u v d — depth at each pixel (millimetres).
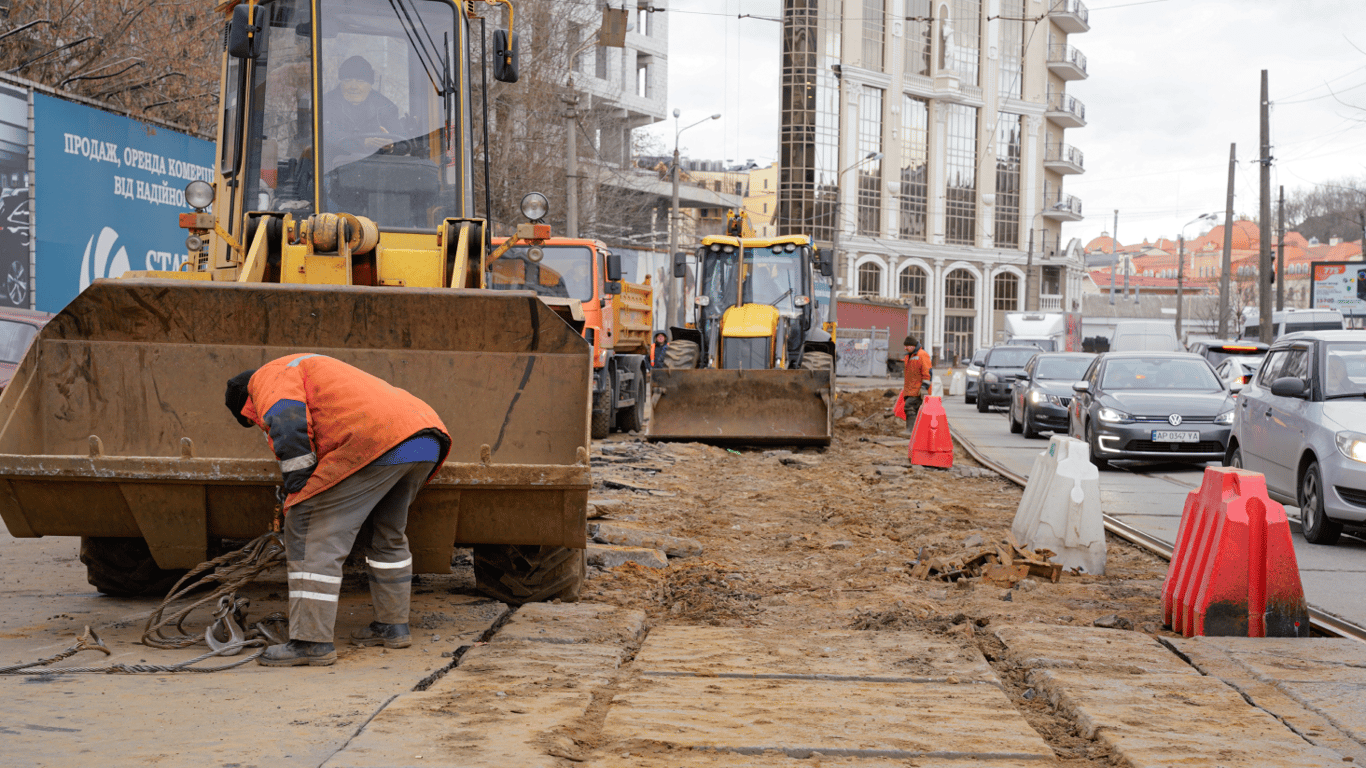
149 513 5559
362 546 5527
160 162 19062
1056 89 81938
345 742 3891
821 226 68312
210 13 22844
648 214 58969
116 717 4172
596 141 52281
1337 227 111250
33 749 3781
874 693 4645
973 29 75375
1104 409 15625
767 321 18484
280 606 6320
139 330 5867
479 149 8211
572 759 3797
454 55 7992
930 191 74000
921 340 74562
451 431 5941
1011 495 12383
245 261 6996
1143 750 3957
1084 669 5062
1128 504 11859
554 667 4934
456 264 7414
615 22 33719
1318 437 9617
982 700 4570
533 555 6457
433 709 4242
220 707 4320
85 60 21266
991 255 77062
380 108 7883
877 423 22953
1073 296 85625
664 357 19406
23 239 15789
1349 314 49000
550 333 5938
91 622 5961
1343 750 4020
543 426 5961
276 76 7812
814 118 67625
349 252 7086
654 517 10195
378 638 5367
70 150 16719
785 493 12352
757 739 4016
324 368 5027
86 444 5832
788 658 5230
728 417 17562
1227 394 16094
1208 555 5965
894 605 6543
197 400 5910
